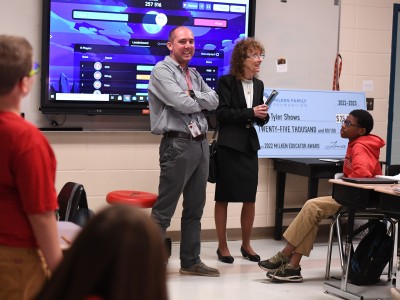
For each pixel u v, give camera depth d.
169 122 3.98
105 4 4.73
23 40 1.75
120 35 4.80
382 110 5.91
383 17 5.83
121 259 0.89
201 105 3.99
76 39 4.68
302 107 5.40
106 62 4.77
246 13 5.19
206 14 5.06
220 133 4.49
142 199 4.01
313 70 5.60
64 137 4.75
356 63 5.77
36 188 1.69
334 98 5.52
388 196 3.42
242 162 4.46
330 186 5.71
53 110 4.65
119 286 0.89
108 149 4.88
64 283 0.91
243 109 4.37
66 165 4.77
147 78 4.89
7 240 1.73
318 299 3.74
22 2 4.59
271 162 5.48
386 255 4.04
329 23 5.63
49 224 1.72
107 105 4.78
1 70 1.68
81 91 4.71
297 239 4.08
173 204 4.08
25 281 1.75
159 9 4.90
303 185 5.62
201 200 4.14
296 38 5.52
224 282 4.06
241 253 4.87
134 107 4.85
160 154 4.10
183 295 3.75
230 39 5.16
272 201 5.52
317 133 5.43
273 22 5.43
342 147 5.51
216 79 5.14
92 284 0.89
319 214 4.03
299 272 4.11
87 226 0.92
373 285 4.09
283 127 5.33
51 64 4.63
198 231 4.20
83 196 3.18
